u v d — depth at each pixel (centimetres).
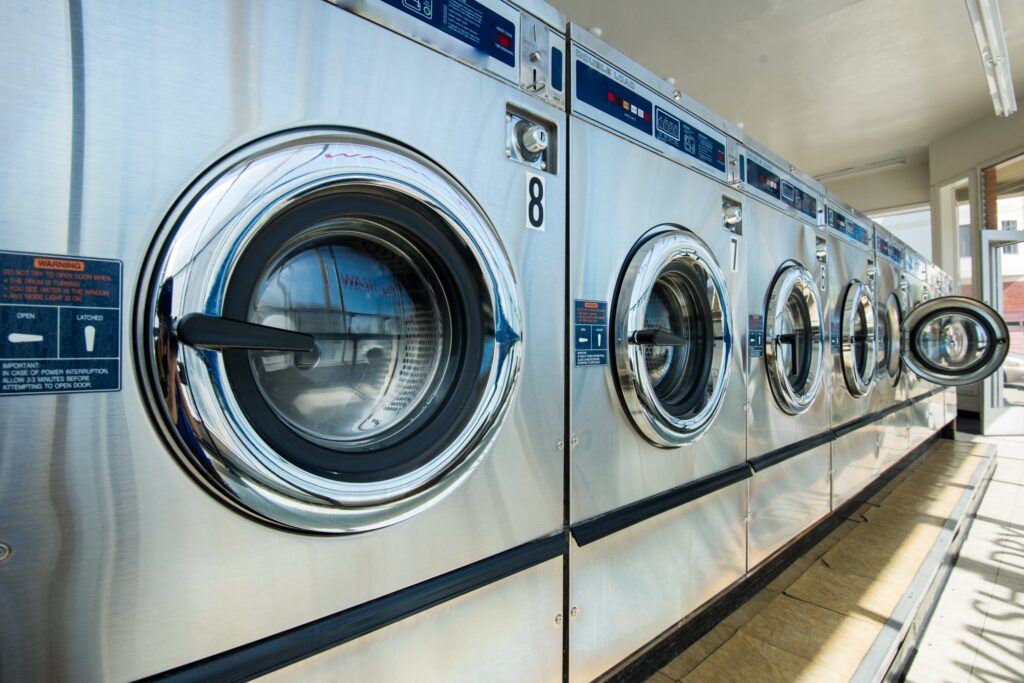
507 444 104
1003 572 253
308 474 73
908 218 872
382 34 84
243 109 69
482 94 101
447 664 94
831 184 695
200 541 65
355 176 76
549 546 112
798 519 231
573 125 122
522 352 105
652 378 169
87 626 58
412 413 95
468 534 97
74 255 56
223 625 68
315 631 76
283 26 73
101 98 58
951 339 484
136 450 60
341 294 88
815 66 368
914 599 195
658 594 148
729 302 178
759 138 514
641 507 139
